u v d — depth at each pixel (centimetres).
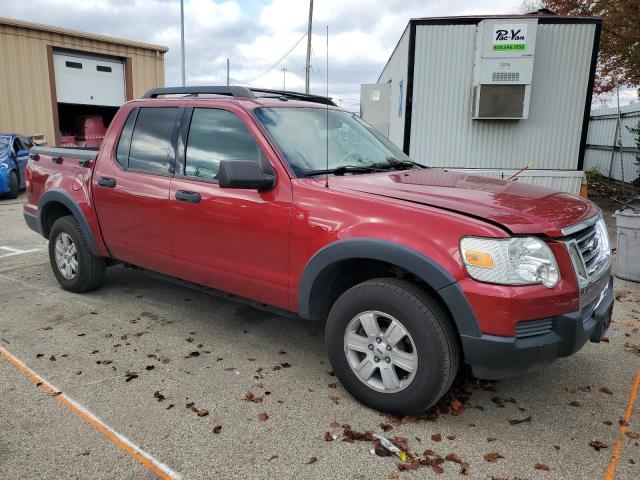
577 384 346
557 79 969
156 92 448
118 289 527
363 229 296
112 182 441
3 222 881
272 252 339
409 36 973
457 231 271
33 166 536
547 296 263
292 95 434
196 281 398
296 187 328
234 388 332
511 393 333
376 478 250
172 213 394
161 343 399
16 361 363
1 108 1373
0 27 1345
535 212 287
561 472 256
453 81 984
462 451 271
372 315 298
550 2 1220
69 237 497
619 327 444
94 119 1570
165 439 277
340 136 397
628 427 296
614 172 1521
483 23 922
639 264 564
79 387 329
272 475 251
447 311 286
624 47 1088
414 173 370
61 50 1479
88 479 246
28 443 271
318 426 291
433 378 279
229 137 371
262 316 460
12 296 502
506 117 952
